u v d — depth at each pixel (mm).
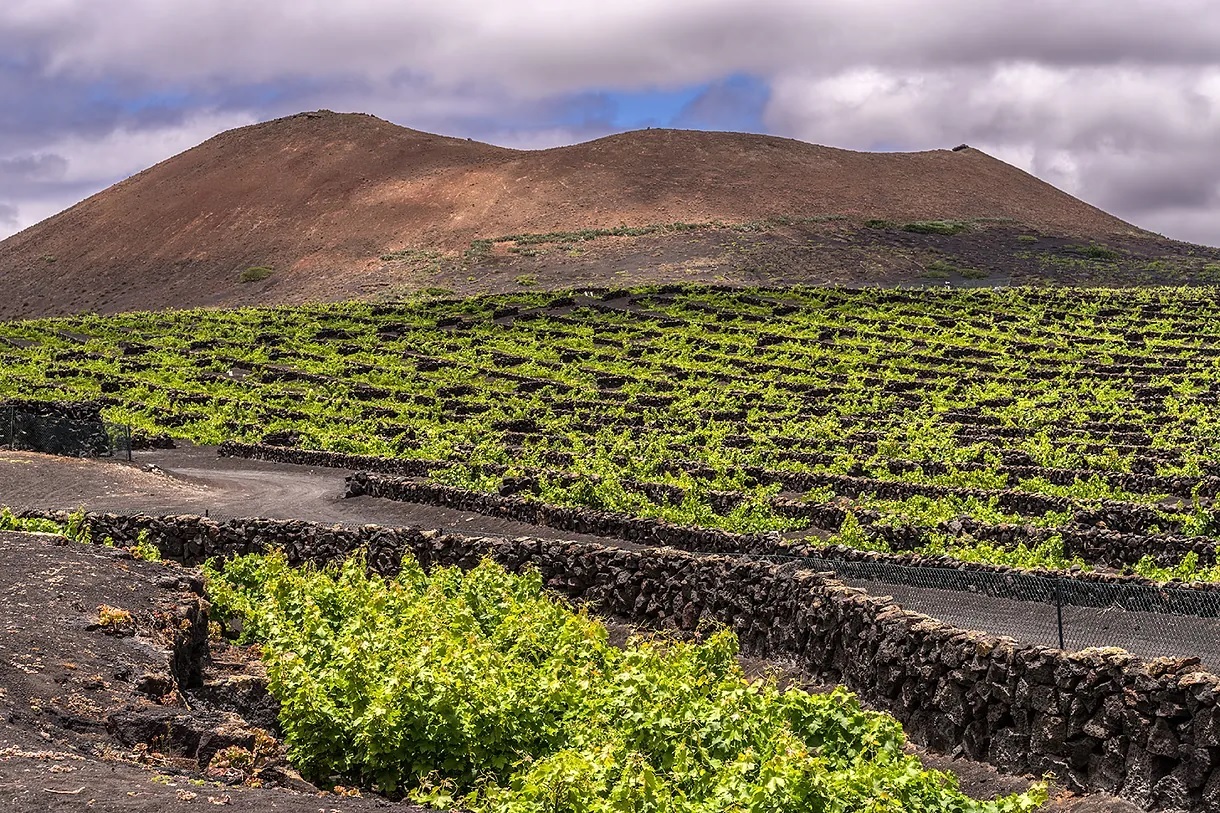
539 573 23203
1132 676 12164
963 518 27422
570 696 13742
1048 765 12852
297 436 55281
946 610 17078
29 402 49312
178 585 18250
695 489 32656
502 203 167250
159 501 39969
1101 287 113312
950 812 10297
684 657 16359
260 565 24234
